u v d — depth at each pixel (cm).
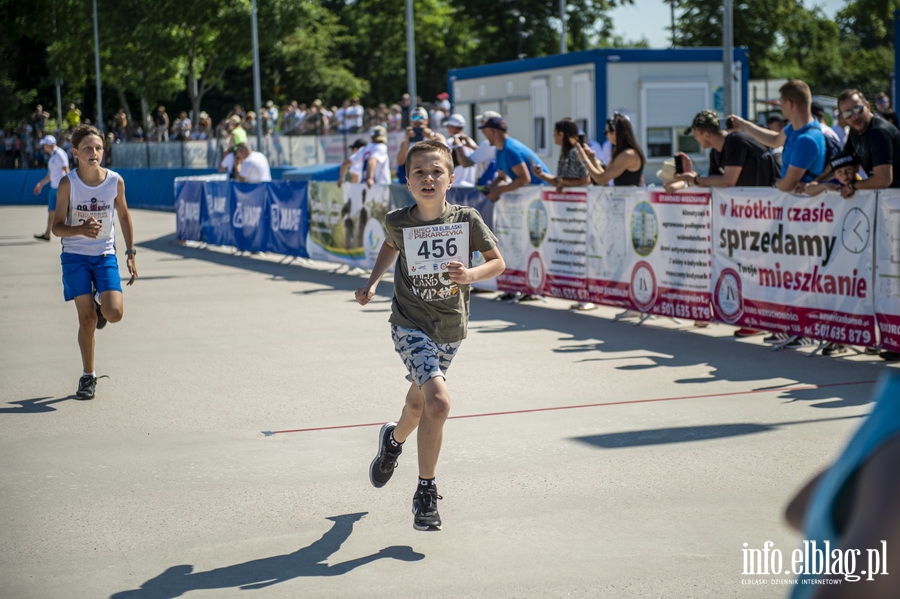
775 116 1024
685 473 479
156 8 4541
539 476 480
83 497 462
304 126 3156
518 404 621
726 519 417
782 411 588
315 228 1380
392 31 6309
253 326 933
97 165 643
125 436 566
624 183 917
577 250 960
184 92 6025
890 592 96
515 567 372
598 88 1897
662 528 408
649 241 879
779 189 748
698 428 557
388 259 430
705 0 5150
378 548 395
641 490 456
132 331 915
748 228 785
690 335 837
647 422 572
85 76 5172
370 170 1265
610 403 618
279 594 352
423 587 356
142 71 4659
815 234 731
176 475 493
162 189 3044
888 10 4788
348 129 2891
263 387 683
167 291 1181
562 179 978
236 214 1595
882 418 103
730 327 869
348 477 487
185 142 3098
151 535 412
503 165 1025
